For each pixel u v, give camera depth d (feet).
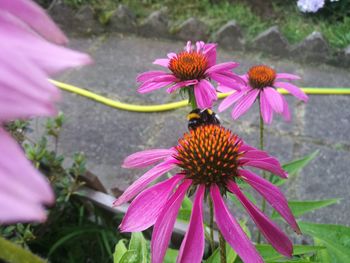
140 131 1.53
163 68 1.85
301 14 2.11
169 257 0.63
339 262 0.62
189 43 0.84
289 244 0.42
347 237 0.64
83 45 2.00
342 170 1.36
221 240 0.46
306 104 1.66
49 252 0.92
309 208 0.73
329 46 1.86
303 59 1.89
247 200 0.46
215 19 2.07
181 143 0.51
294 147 1.45
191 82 0.72
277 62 1.90
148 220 0.43
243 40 1.94
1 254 0.24
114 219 1.02
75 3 2.08
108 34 2.07
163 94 1.70
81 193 1.00
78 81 1.77
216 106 1.60
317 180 1.32
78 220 1.03
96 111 1.62
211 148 0.48
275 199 0.47
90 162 1.39
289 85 0.89
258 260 0.39
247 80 0.86
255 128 1.53
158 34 2.04
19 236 0.88
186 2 2.19
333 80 1.79
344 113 1.62
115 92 1.72
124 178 1.33
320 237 0.64
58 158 0.98
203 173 0.47
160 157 0.53
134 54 1.94
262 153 0.52
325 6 2.08
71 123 1.55
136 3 2.20
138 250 0.52
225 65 0.76
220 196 0.45
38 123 1.45
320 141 1.48
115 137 1.50
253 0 2.17
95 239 1.01
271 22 2.09
